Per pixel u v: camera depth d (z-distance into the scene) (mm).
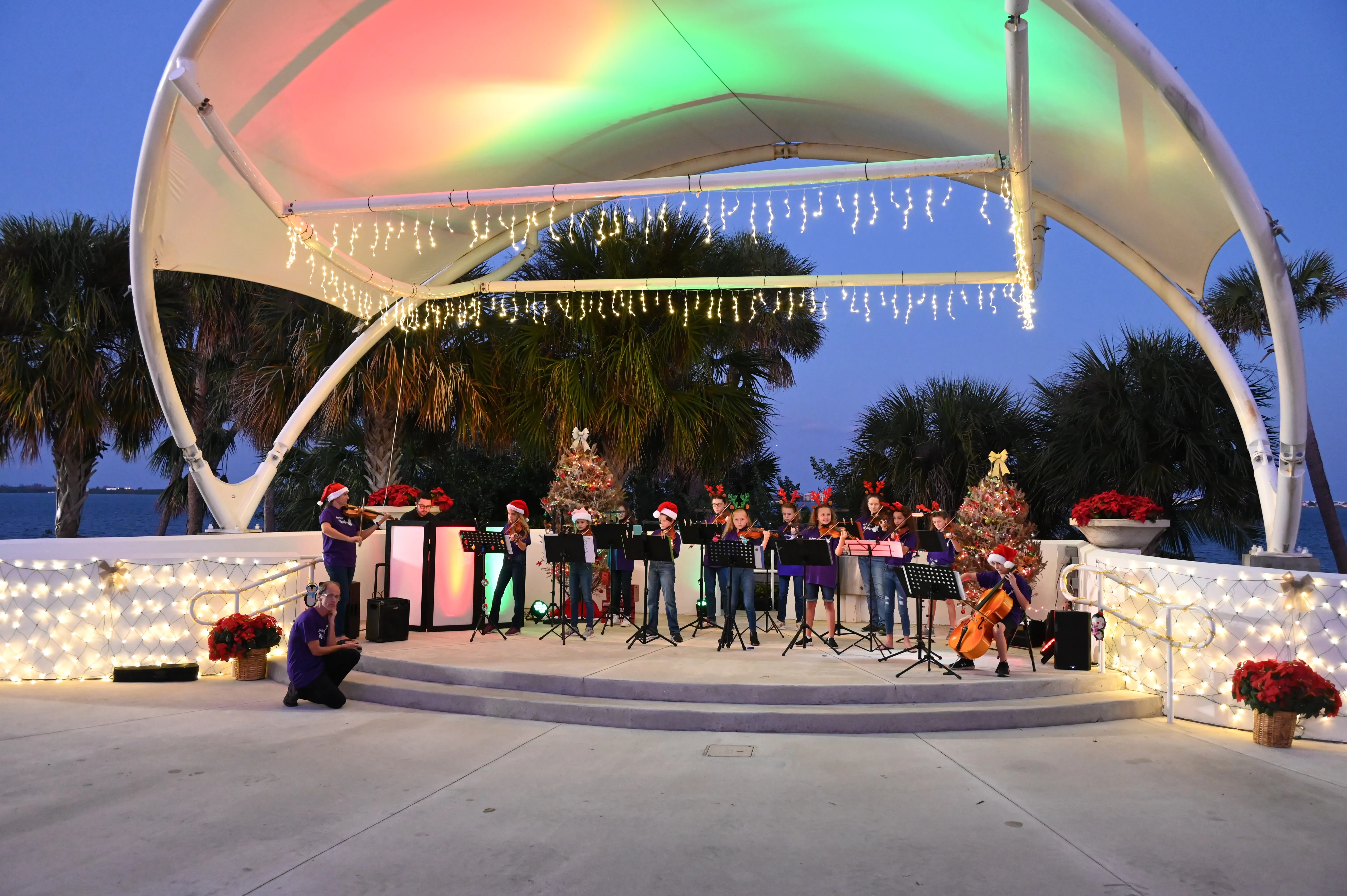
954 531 10664
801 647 9836
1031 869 4254
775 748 6551
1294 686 6625
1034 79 8555
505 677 8062
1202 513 14398
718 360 16219
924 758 6328
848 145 12758
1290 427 8234
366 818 4914
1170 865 4316
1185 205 9094
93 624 9109
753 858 4363
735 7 8891
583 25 9188
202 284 16656
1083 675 8203
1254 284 13891
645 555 9680
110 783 5523
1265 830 4852
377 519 11523
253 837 4605
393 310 12539
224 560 9484
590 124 11539
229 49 8102
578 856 4379
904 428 17703
